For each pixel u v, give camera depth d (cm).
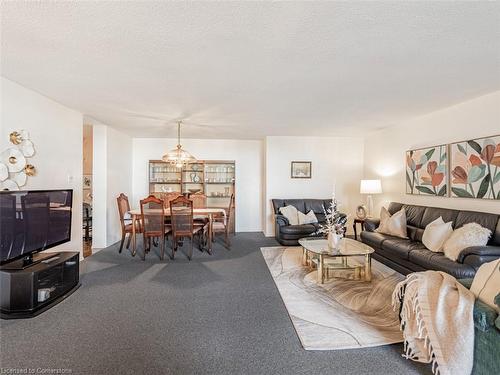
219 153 653
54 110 336
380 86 284
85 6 154
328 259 391
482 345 144
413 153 432
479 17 163
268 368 170
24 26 174
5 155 264
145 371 167
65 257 274
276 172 606
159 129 525
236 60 224
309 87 288
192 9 157
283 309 251
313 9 156
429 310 166
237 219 660
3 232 223
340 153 615
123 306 254
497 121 300
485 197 308
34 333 206
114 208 525
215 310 248
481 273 167
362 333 209
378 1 149
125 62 228
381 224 416
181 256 431
